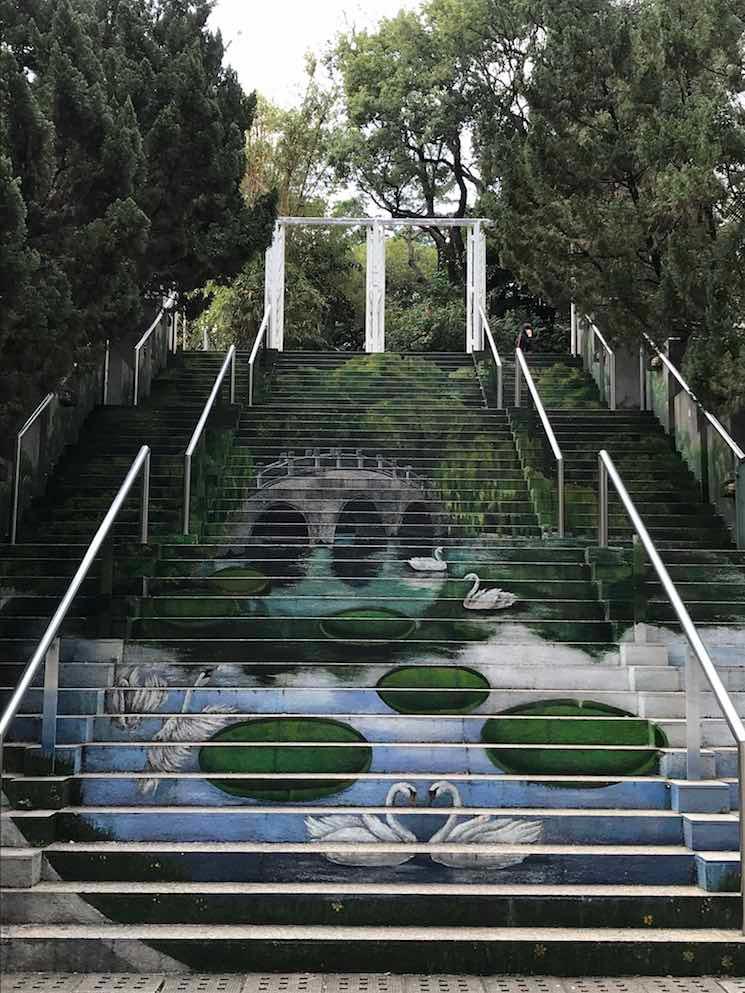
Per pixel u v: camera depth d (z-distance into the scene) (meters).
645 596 7.60
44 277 8.23
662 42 11.16
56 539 10.82
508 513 11.98
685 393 13.30
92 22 10.89
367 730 6.27
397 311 32.00
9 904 4.88
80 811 5.41
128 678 6.83
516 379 14.05
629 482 12.64
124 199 9.04
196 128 11.90
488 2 27.73
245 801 5.68
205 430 11.64
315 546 9.55
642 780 5.71
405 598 7.94
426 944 4.69
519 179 12.05
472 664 7.11
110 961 4.66
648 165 11.10
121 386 15.30
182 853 5.12
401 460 13.16
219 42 13.33
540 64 12.18
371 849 5.20
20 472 11.08
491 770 5.94
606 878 5.15
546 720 6.28
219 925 4.87
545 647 7.28
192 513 10.96
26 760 5.73
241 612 7.69
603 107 12.05
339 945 4.68
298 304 29.42
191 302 14.49
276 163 30.55
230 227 12.34
